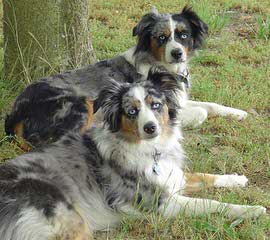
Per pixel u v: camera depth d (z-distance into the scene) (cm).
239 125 292
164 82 238
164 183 237
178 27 290
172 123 243
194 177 251
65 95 276
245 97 315
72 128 272
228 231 226
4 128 281
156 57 293
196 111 293
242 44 372
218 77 335
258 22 392
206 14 397
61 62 311
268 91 320
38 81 283
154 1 434
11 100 297
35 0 302
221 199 242
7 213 214
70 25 312
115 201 234
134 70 294
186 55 293
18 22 306
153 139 233
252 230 227
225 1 436
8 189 216
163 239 227
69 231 216
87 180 232
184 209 234
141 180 235
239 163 264
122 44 365
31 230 212
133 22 400
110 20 400
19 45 308
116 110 234
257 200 244
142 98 232
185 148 275
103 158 236
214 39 380
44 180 221
